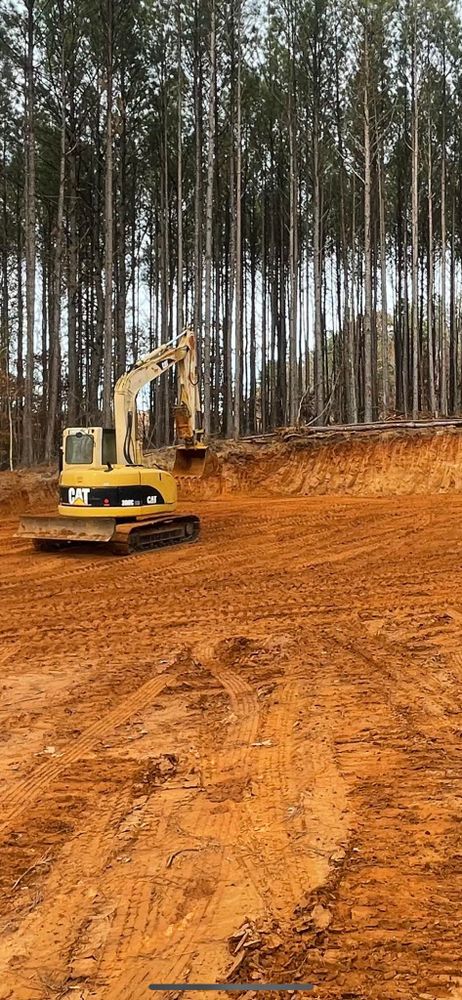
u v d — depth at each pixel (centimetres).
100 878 371
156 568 1255
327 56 3212
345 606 963
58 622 921
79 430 1407
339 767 491
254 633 849
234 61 2950
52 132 2988
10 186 3741
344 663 724
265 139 3625
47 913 343
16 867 384
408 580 1112
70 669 734
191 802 450
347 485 2477
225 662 744
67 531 1366
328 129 3394
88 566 1280
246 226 4272
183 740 549
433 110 3456
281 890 353
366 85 2944
